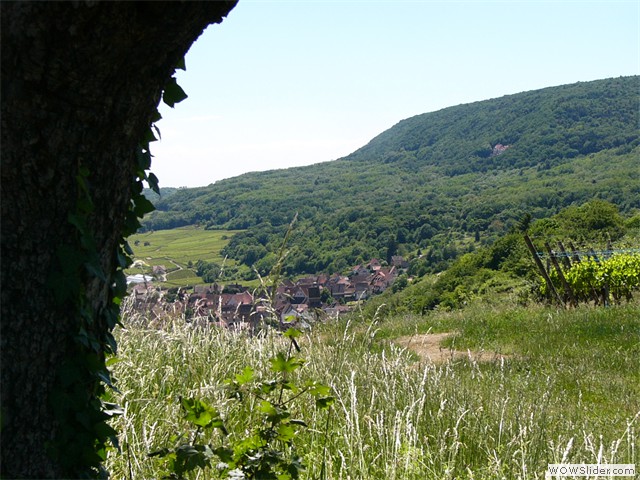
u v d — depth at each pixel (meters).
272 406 3.41
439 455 4.77
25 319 2.41
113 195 2.58
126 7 2.23
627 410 7.82
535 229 41.56
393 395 5.59
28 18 2.17
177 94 2.98
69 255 2.44
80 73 2.28
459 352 12.60
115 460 3.92
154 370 5.54
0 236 2.36
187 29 2.41
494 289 30.97
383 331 15.59
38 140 2.33
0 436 2.41
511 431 5.36
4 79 2.25
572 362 10.96
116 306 2.84
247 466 3.24
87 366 2.58
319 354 6.52
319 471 4.36
